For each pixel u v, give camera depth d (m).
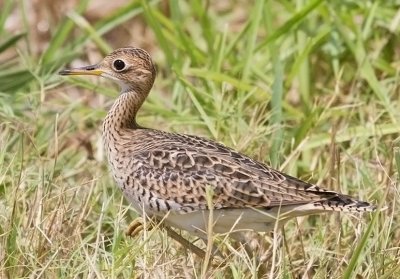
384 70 15.55
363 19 16.23
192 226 11.74
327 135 13.94
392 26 15.66
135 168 11.89
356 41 15.60
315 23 16.16
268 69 15.72
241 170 11.59
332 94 15.17
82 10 16.91
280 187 11.46
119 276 11.55
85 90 16.31
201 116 14.24
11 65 16.17
